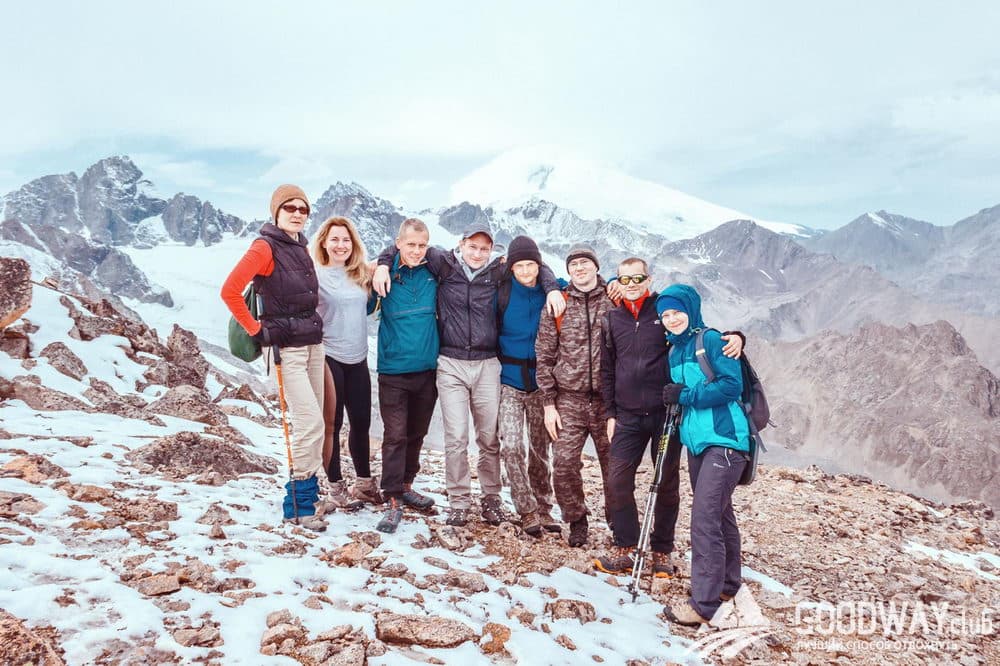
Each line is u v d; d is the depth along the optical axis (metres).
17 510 4.45
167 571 4.01
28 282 8.85
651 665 4.30
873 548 7.55
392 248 6.11
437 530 5.76
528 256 6.03
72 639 3.22
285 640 3.56
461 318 6.05
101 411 7.92
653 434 5.74
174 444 6.53
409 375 5.97
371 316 6.29
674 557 6.47
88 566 3.90
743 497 9.26
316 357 5.71
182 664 3.23
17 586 3.54
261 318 5.36
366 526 5.70
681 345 5.34
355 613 4.02
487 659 3.90
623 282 5.56
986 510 9.81
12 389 7.66
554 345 6.11
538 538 6.28
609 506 6.18
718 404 5.13
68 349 9.11
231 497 5.76
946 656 5.07
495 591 4.84
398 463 5.82
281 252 5.31
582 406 6.11
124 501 5.02
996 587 6.77
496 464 6.37
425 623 4.03
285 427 5.45
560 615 4.65
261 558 4.53
